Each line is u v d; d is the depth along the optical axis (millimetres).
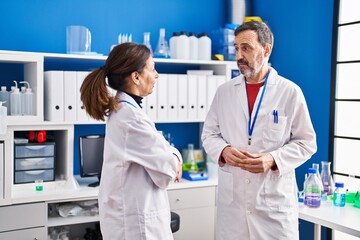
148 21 3350
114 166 1575
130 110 1565
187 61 3111
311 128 2023
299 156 1972
